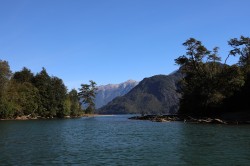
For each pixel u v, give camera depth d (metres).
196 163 28.38
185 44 115.38
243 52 119.81
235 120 92.88
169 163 28.47
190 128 68.31
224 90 102.25
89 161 29.53
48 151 35.50
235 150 35.03
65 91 176.38
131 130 67.31
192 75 117.69
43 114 156.25
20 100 138.88
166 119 116.06
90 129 72.06
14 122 105.50
